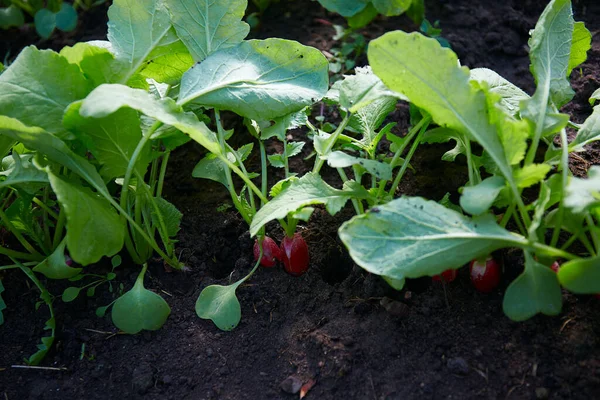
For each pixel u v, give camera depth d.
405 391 0.57
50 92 0.60
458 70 0.56
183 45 0.68
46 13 0.86
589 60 0.81
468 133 0.57
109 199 0.60
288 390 0.58
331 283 0.67
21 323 0.65
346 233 0.55
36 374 0.62
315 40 0.87
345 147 0.69
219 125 0.66
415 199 0.55
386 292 0.63
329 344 0.60
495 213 0.67
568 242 0.58
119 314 0.62
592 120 0.62
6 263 0.69
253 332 0.62
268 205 0.59
